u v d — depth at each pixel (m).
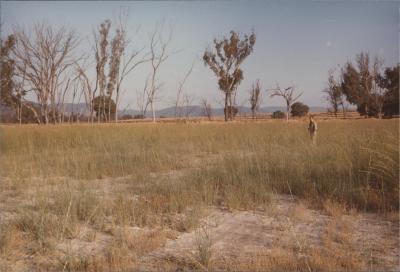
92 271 3.77
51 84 39.50
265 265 3.77
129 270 3.73
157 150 12.55
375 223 5.17
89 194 6.23
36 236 4.67
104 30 41.72
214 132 17.91
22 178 7.95
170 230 4.98
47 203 5.91
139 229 4.98
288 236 4.69
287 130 16.73
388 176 6.59
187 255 4.11
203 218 5.52
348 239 4.46
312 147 10.40
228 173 7.95
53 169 9.42
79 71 41.69
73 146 13.93
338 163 7.86
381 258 3.96
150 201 6.21
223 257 4.05
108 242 4.57
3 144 12.33
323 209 5.93
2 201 6.45
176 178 8.07
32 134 15.13
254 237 4.71
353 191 6.42
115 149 12.75
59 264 3.92
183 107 47.81
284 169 8.18
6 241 4.38
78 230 4.88
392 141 7.05
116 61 42.94
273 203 6.23
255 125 20.72
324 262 3.79
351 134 11.02
